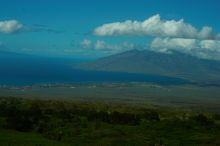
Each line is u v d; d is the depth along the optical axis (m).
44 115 128.50
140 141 101.81
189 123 133.25
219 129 128.62
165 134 114.00
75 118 129.50
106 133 108.56
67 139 100.62
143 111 170.62
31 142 91.19
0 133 99.38
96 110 154.38
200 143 105.00
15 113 122.06
